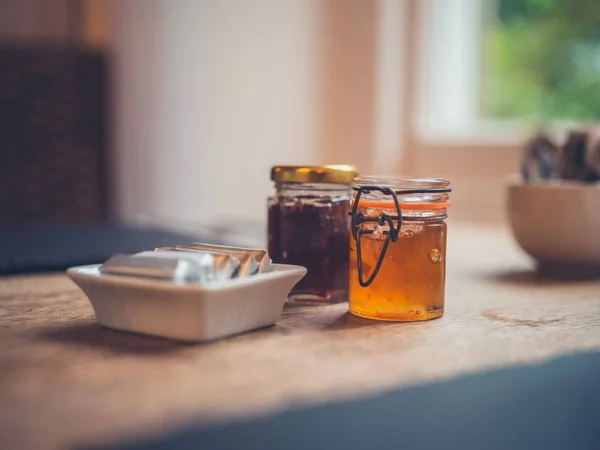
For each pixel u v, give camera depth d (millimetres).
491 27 1414
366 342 518
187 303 499
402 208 562
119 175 1516
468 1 1440
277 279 537
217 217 1517
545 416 460
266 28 1503
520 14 1369
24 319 567
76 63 1488
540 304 640
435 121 1453
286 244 617
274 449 393
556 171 833
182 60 1476
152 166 1487
